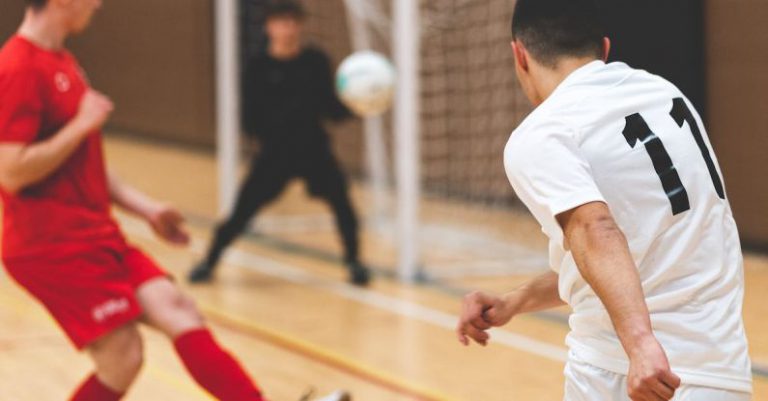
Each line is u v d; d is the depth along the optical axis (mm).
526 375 5969
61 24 4113
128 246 4301
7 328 7152
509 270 8867
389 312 7598
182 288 8500
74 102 4125
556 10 2729
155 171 15359
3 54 3996
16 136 3926
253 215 8656
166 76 17859
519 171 2533
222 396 4219
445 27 10969
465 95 10961
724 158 9562
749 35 9180
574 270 2686
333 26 12531
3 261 4137
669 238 2570
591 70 2688
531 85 2811
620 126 2588
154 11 17922
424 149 11742
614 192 2557
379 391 5691
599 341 2656
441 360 6312
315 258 9680
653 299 2559
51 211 4066
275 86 8453
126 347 4176
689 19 9234
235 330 7121
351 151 13625
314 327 7180
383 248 10062
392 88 7980
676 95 2717
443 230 10523
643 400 2287
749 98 9258
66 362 6297
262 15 10875
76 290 4090
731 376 2553
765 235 9297
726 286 2607
